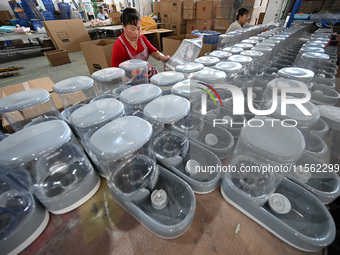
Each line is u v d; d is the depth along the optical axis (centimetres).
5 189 50
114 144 40
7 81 277
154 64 309
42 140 42
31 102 61
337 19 189
